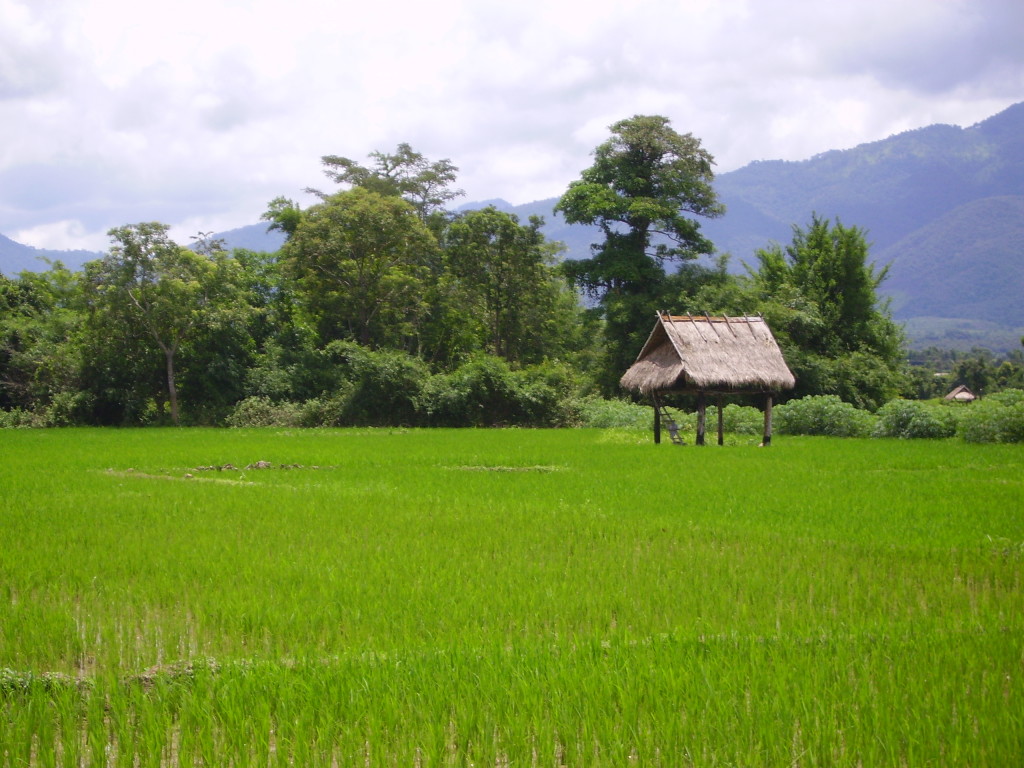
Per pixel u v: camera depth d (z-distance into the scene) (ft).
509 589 27.63
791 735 16.81
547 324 194.80
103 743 16.72
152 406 146.51
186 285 134.92
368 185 192.24
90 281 133.59
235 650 22.48
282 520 40.70
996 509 43.75
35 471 63.05
